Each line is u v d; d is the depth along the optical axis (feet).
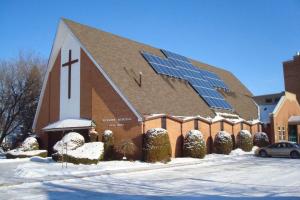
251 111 133.80
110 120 84.43
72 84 95.25
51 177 55.06
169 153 78.23
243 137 107.04
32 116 142.10
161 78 101.81
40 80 145.89
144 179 54.03
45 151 93.35
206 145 98.89
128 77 89.86
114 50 97.35
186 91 106.93
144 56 106.32
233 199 37.14
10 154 91.30
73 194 41.04
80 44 90.58
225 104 118.32
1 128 136.87
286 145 92.79
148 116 80.89
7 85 138.62
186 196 39.14
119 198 38.29
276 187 45.50
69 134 81.46
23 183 48.98
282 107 133.18
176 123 89.35
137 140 79.41
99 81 87.81
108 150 81.05
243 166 72.33
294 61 181.68
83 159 72.23
